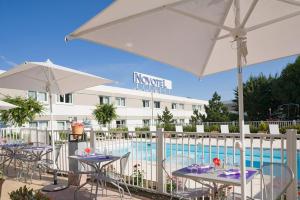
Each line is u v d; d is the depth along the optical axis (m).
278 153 8.84
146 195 4.95
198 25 3.25
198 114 28.47
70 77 6.45
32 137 8.69
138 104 28.66
